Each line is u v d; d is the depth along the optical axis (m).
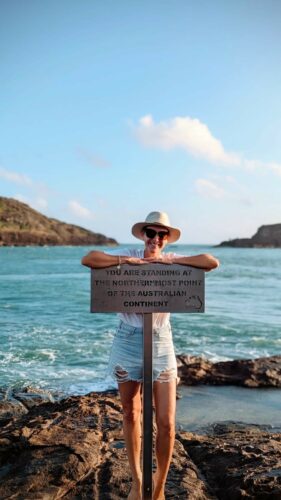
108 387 9.30
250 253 131.00
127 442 4.14
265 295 26.09
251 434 6.19
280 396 8.86
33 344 12.71
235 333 14.90
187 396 8.74
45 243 198.88
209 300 23.52
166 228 4.19
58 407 7.24
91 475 4.62
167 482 4.52
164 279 3.94
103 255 3.89
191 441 5.75
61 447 5.07
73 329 14.91
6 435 5.38
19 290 26.52
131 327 4.08
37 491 4.37
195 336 14.34
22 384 9.40
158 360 4.03
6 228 198.75
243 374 9.80
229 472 4.80
